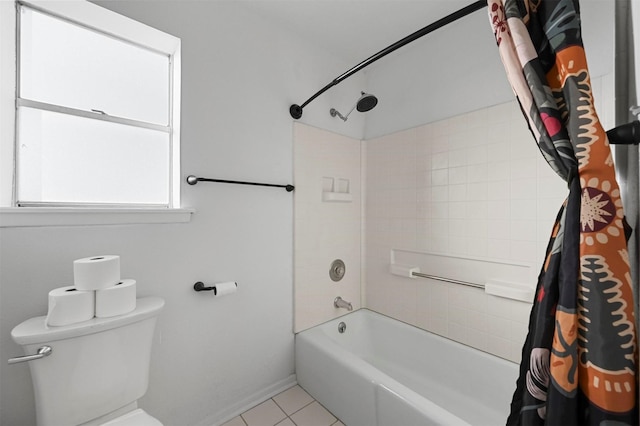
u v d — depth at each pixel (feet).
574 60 1.77
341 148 6.61
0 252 2.95
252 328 5.02
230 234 4.73
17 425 3.02
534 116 1.93
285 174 5.51
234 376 4.78
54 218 3.16
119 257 3.42
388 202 6.62
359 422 4.28
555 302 1.83
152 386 3.92
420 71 5.97
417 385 5.57
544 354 1.82
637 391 1.53
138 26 3.83
